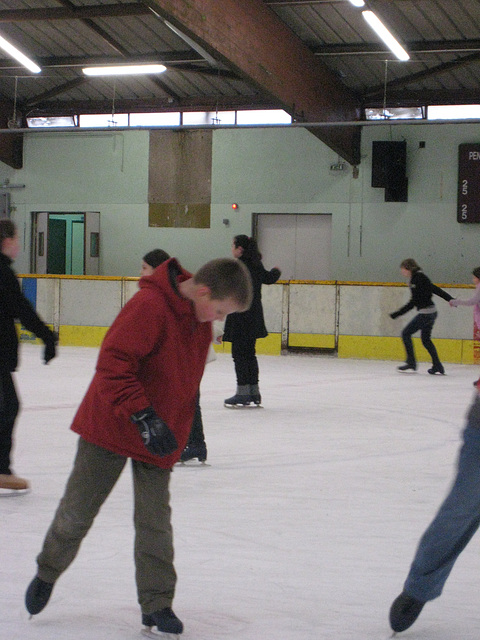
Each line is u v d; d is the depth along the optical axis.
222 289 2.54
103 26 17.17
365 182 18.58
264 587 3.25
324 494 4.91
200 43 12.75
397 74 17.73
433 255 18.23
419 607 2.71
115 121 20.42
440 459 6.05
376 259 18.56
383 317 15.12
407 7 15.09
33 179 20.89
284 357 15.30
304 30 15.89
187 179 19.73
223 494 4.86
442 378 12.15
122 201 20.22
